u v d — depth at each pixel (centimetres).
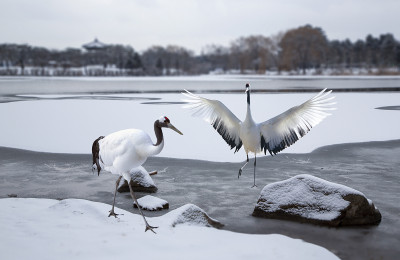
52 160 1056
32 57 13262
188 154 1145
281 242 534
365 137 1394
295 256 488
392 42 13338
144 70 12069
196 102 718
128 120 1838
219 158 1095
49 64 13312
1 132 1512
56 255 474
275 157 1101
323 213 622
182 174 928
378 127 1611
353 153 1143
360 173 929
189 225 587
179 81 6644
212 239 536
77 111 2180
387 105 2431
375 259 505
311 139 1360
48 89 4241
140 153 585
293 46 11431
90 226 569
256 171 954
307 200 639
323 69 11994
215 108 711
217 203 727
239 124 712
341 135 1435
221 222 631
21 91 3903
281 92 3616
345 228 605
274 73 12744
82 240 519
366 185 833
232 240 536
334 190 632
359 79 7075
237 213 675
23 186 826
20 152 1146
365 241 559
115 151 586
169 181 873
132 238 529
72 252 482
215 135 1463
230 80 7106
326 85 4866
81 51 14462
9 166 989
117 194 782
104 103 2623
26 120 1839
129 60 12356
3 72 10481
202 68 14612
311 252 501
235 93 3512
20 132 1515
